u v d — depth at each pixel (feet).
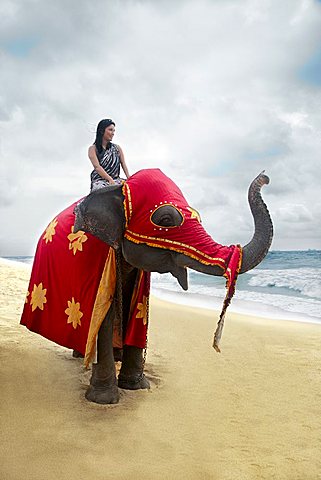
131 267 16.30
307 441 13.99
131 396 16.70
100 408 15.64
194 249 13.96
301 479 12.12
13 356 19.66
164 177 15.37
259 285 55.31
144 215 14.52
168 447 13.39
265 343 23.62
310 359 21.18
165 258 14.47
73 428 14.23
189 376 18.90
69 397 16.35
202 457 12.96
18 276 39.42
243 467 12.54
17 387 16.89
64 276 16.46
